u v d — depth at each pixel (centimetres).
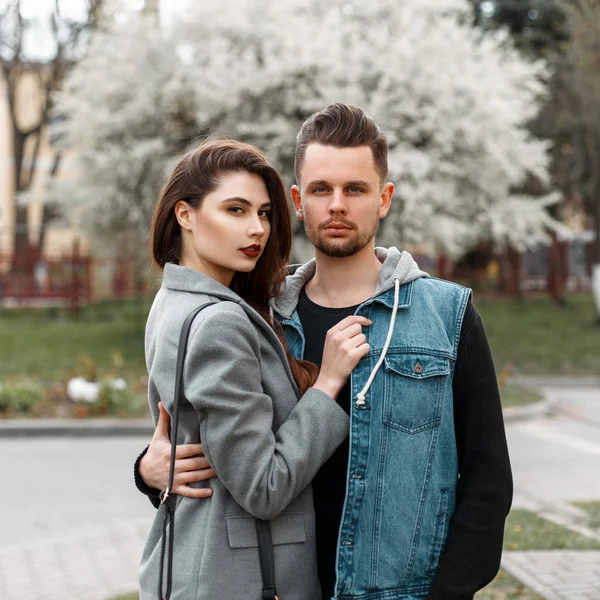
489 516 187
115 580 473
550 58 2061
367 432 190
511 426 1016
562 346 1667
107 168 1391
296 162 205
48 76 2561
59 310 2161
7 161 3253
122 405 1023
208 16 1372
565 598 399
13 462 800
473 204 1477
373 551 189
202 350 182
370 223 198
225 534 186
